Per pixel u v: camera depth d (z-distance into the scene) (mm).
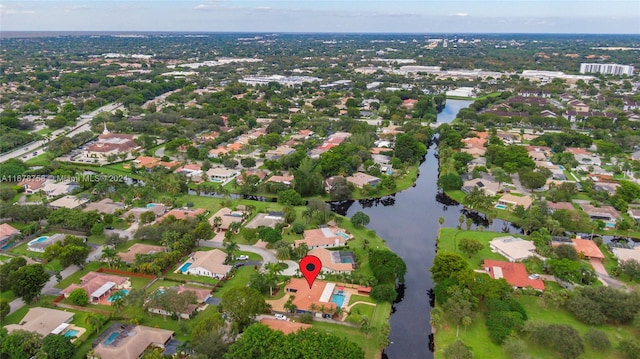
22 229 198000
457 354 122062
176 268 173250
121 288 158125
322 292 153250
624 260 174500
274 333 120562
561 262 163000
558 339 125188
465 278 152500
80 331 135000
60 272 169375
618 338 131875
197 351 118562
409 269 181000
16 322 139000
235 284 162875
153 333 128875
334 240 191625
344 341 118562
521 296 154250
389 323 148125
